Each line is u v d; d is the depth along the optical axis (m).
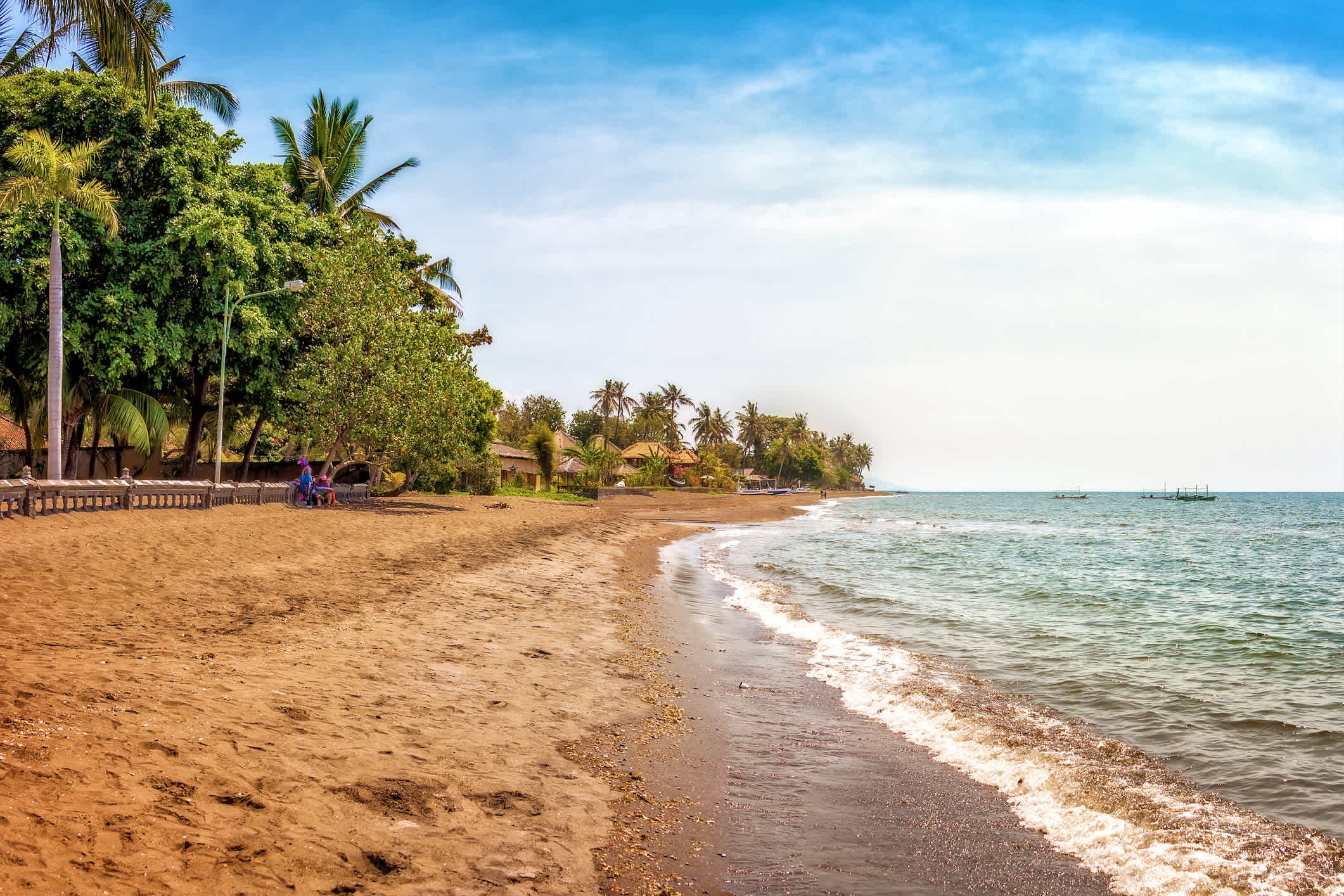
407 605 12.52
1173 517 85.81
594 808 5.97
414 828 5.05
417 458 33.00
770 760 7.57
